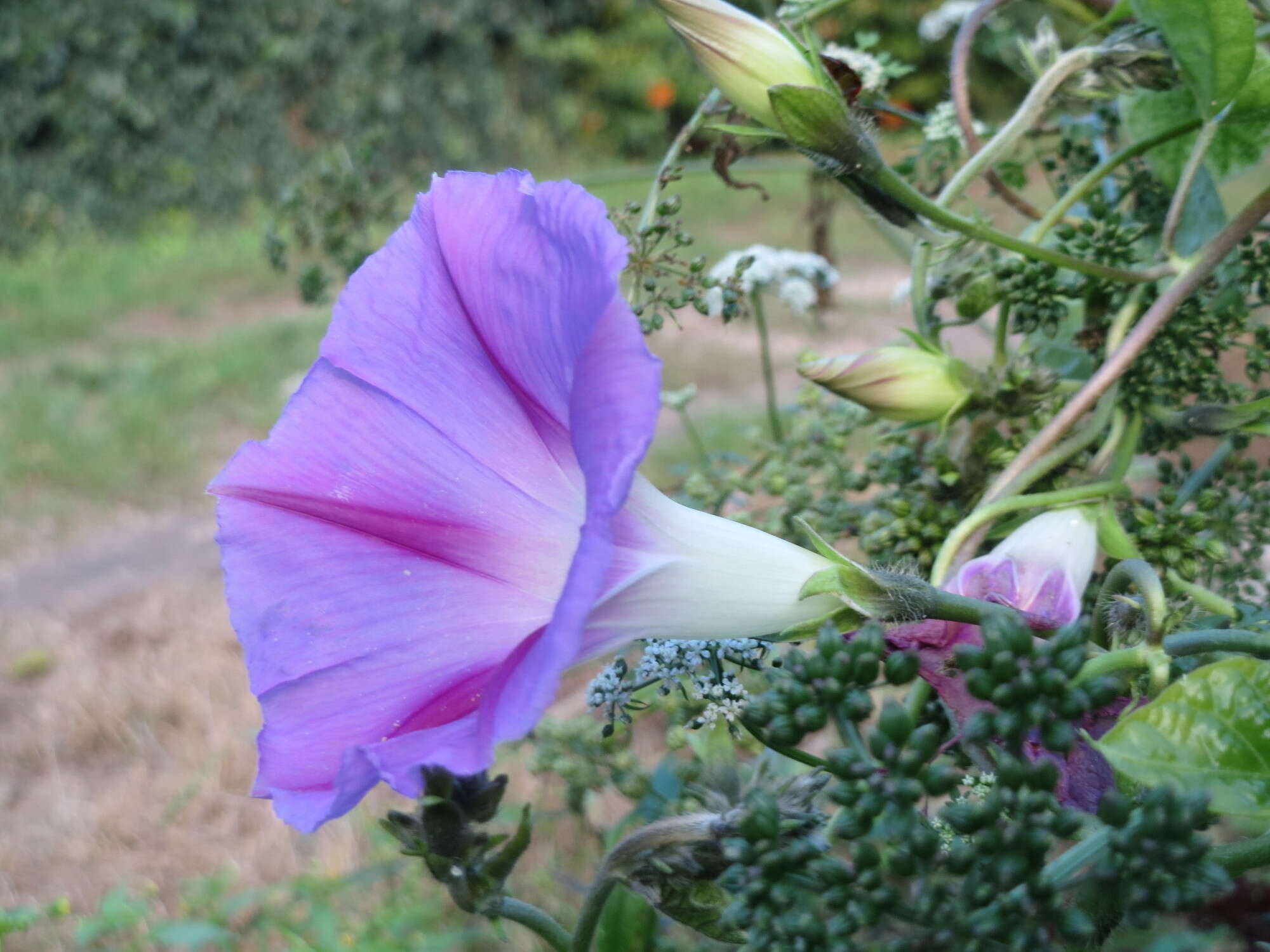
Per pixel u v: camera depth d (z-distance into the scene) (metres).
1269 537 0.18
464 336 0.13
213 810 0.44
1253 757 0.10
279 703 0.12
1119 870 0.10
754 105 0.15
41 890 0.41
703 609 0.12
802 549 0.12
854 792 0.10
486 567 0.13
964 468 0.18
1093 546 0.15
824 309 0.80
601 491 0.10
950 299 0.19
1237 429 0.16
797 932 0.10
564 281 0.11
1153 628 0.11
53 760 0.49
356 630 0.13
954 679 0.12
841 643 0.10
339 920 0.34
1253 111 0.15
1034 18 0.29
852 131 0.14
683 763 0.19
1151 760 0.10
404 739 0.11
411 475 0.13
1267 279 0.18
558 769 0.22
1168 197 0.19
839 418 0.22
